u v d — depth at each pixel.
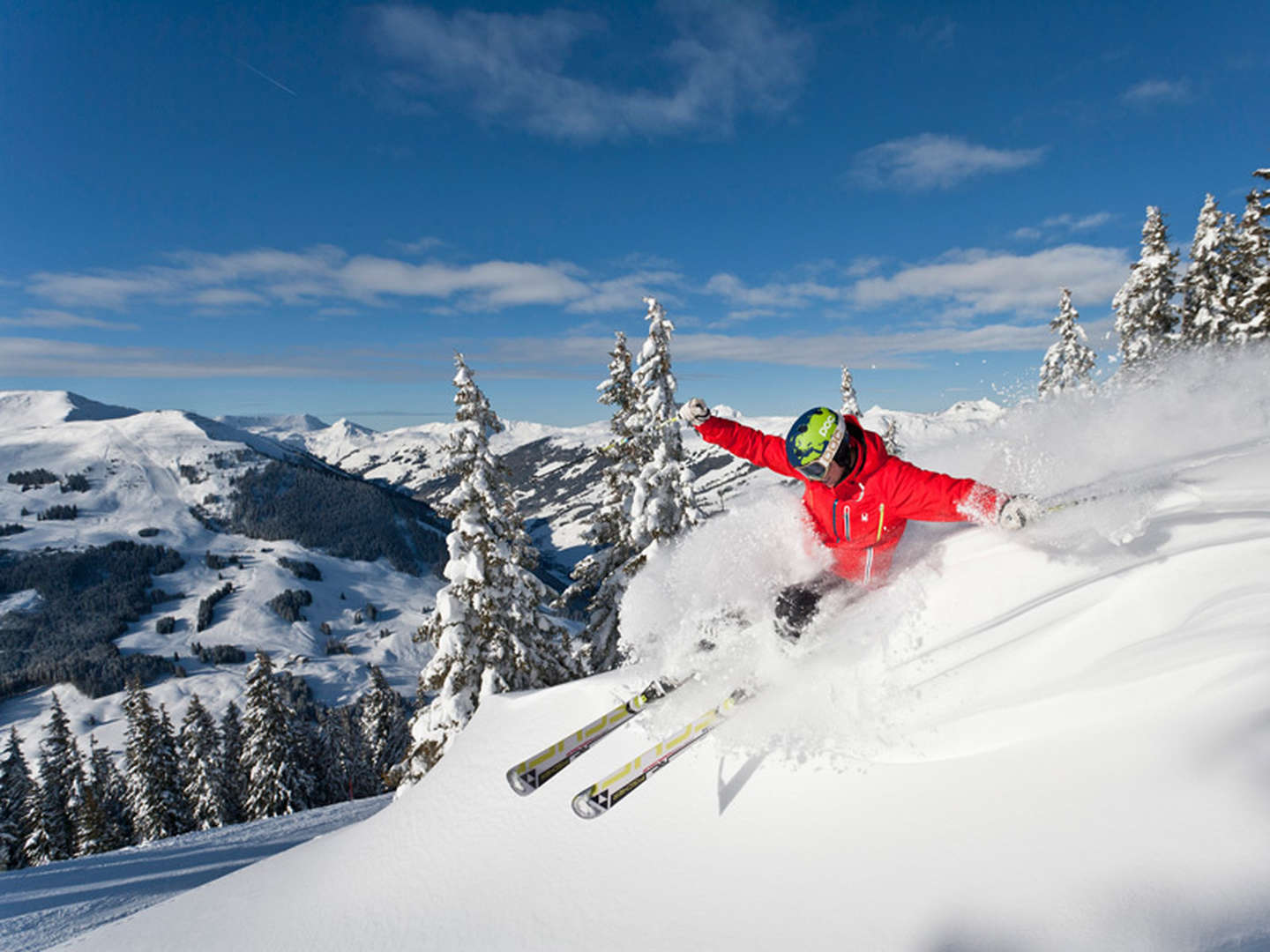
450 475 14.16
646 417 16.11
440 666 13.77
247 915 4.50
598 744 3.93
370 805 23.86
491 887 3.50
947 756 2.69
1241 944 1.56
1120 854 1.99
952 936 2.04
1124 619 2.82
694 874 2.85
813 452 3.49
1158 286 24.36
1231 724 2.15
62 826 40.78
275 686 33.91
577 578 16.81
